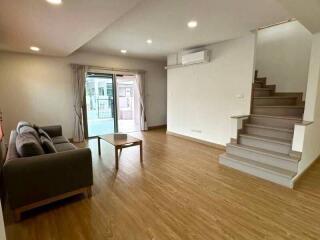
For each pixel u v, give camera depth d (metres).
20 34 2.97
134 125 7.05
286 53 4.48
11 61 4.27
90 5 2.02
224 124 4.36
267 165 3.02
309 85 3.03
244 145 3.52
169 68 5.62
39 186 2.04
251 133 3.70
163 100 7.20
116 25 3.21
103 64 5.56
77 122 5.16
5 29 2.74
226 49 4.14
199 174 3.09
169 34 3.70
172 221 1.97
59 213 2.10
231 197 2.41
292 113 3.81
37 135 2.79
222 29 3.42
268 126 3.54
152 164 3.52
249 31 3.54
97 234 1.79
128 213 2.10
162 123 7.29
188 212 2.12
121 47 4.73
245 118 3.75
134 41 4.18
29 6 2.03
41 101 4.71
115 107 6.09
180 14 2.76
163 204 2.27
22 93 4.46
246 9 2.61
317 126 3.33
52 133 4.03
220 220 1.98
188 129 5.34
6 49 4.01
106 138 3.75
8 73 4.27
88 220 1.98
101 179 2.92
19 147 2.10
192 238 1.74
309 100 3.06
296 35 4.29
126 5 2.02
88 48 4.82
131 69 6.14
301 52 4.25
